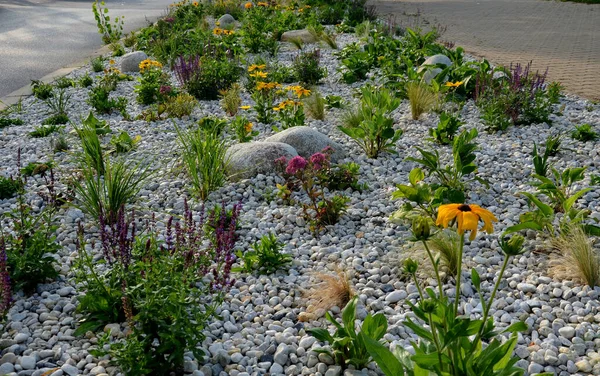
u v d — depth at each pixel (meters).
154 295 3.26
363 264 4.66
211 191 5.84
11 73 11.56
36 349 3.57
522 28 18.06
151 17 20.09
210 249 3.91
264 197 5.80
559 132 7.54
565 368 3.45
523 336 3.76
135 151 6.96
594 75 11.03
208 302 4.06
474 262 4.59
